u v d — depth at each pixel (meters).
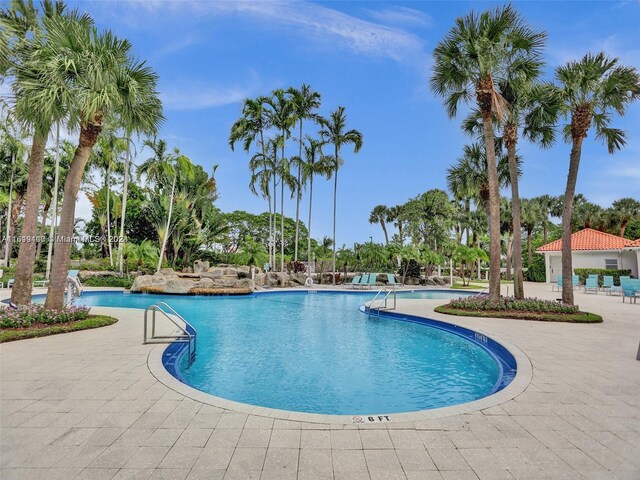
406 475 2.61
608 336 7.98
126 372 5.17
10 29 8.71
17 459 2.80
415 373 6.45
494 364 6.90
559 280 21.91
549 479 2.56
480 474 2.63
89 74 8.36
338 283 28.61
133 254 24.00
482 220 37.59
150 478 2.55
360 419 3.62
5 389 4.44
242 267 26.42
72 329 8.22
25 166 28.44
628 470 2.69
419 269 31.00
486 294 13.99
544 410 3.87
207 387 5.65
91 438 3.16
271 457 2.86
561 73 11.68
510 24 11.32
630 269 25.02
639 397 4.27
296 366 6.82
